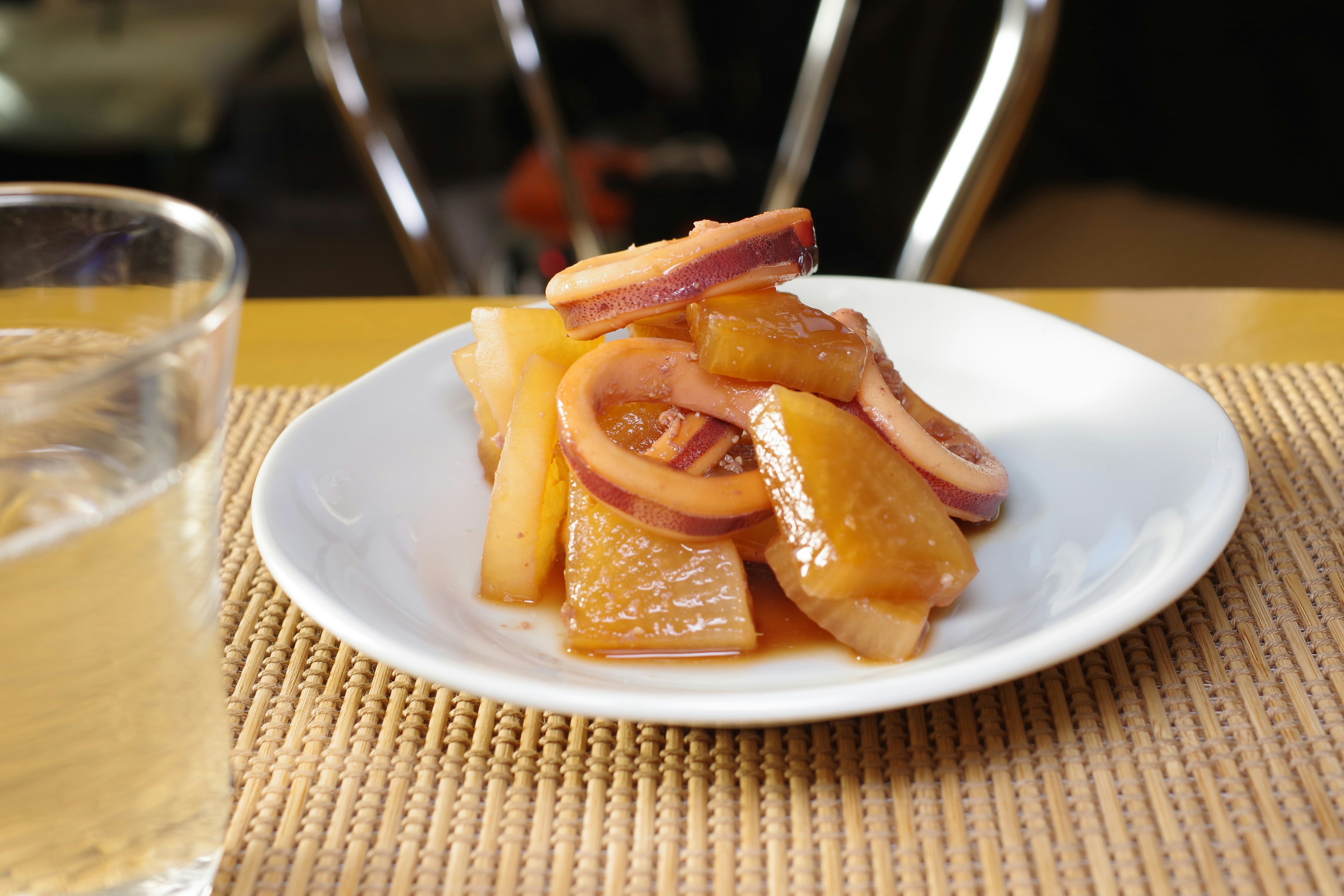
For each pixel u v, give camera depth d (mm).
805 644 368
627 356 387
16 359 308
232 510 415
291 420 460
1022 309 444
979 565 386
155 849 294
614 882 314
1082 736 335
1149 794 323
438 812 326
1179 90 1263
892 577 356
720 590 366
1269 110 1246
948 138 885
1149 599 330
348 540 374
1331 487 403
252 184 1291
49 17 1190
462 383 431
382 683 354
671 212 1000
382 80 702
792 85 1042
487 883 314
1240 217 1277
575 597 367
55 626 277
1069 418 413
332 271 1231
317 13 679
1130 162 1316
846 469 363
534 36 765
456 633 361
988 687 322
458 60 1122
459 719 345
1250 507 396
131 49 1177
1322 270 1143
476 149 1150
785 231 392
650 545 370
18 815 281
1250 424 436
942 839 318
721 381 387
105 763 286
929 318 455
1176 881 309
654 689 342
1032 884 310
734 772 332
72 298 306
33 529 274
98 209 302
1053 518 390
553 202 988
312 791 330
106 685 284
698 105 1081
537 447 384
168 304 302
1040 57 646
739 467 396
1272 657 350
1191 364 479
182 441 285
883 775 330
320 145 1276
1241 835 315
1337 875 308
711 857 318
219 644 349
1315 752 329
